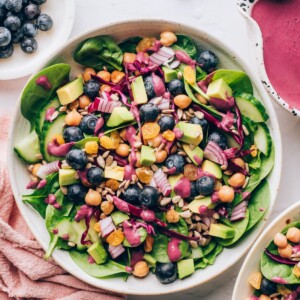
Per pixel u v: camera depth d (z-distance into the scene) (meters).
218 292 0.72
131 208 0.65
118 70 0.67
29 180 0.67
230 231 0.65
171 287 0.66
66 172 0.65
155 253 0.66
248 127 0.66
